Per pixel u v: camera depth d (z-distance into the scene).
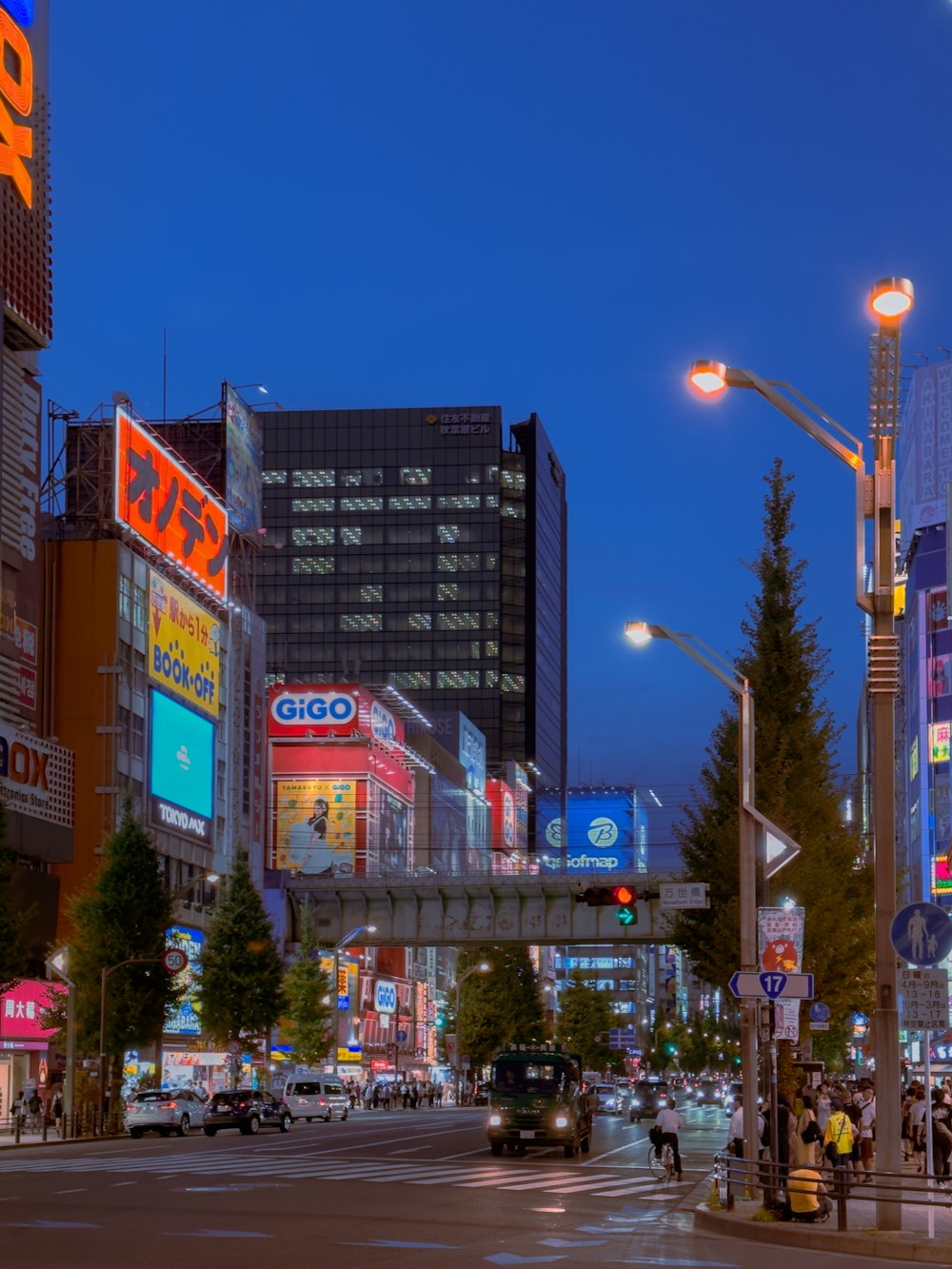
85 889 73.38
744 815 28.73
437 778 173.75
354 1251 18.81
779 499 39.22
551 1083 46.12
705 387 21.70
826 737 38.72
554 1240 21.41
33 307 80.31
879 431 22.20
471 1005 127.88
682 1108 132.88
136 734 90.88
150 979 63.88
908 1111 37.09
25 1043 70.81
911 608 143.25
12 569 76.88
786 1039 26.67
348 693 142.62
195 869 99.44
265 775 116.00
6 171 78.62
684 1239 22.36
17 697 76.38
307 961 94.94
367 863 140.12
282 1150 46.91
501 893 92.62
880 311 21.00
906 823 149.38
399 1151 46.81
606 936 90.94
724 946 38.34
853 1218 24.33
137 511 92.69
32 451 80.12
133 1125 58.56
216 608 107.69
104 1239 19.88
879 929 22.03
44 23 84.94
